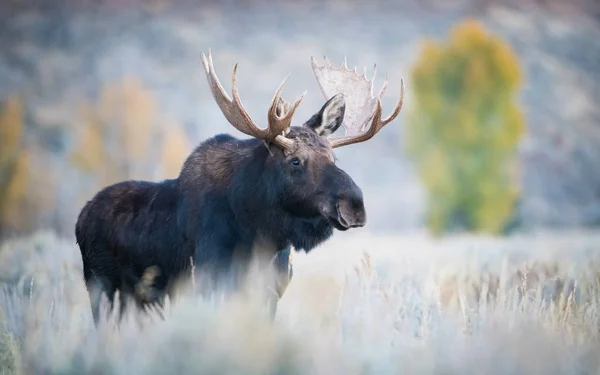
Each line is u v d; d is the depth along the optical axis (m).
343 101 32.81
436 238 117.38
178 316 25.38
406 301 32.31
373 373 22.50
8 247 70.38
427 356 23.70
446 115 183.50
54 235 81.69
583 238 91.69
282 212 31.56
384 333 26.83
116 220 33.91
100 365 22.80
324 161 31.28
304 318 29.02
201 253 31.59
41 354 24.56
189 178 32.75
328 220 30.78
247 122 31.41
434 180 179.62
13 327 29.59
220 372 21.75
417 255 67.06
